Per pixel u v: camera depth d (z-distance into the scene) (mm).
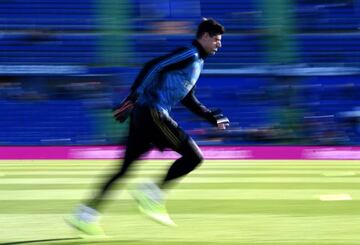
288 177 39906
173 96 17359
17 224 20125
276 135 77875
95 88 79000
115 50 84688
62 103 78500
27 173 42719
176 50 17188
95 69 79750
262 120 79312
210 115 18859
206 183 35000
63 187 32469
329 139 77875
